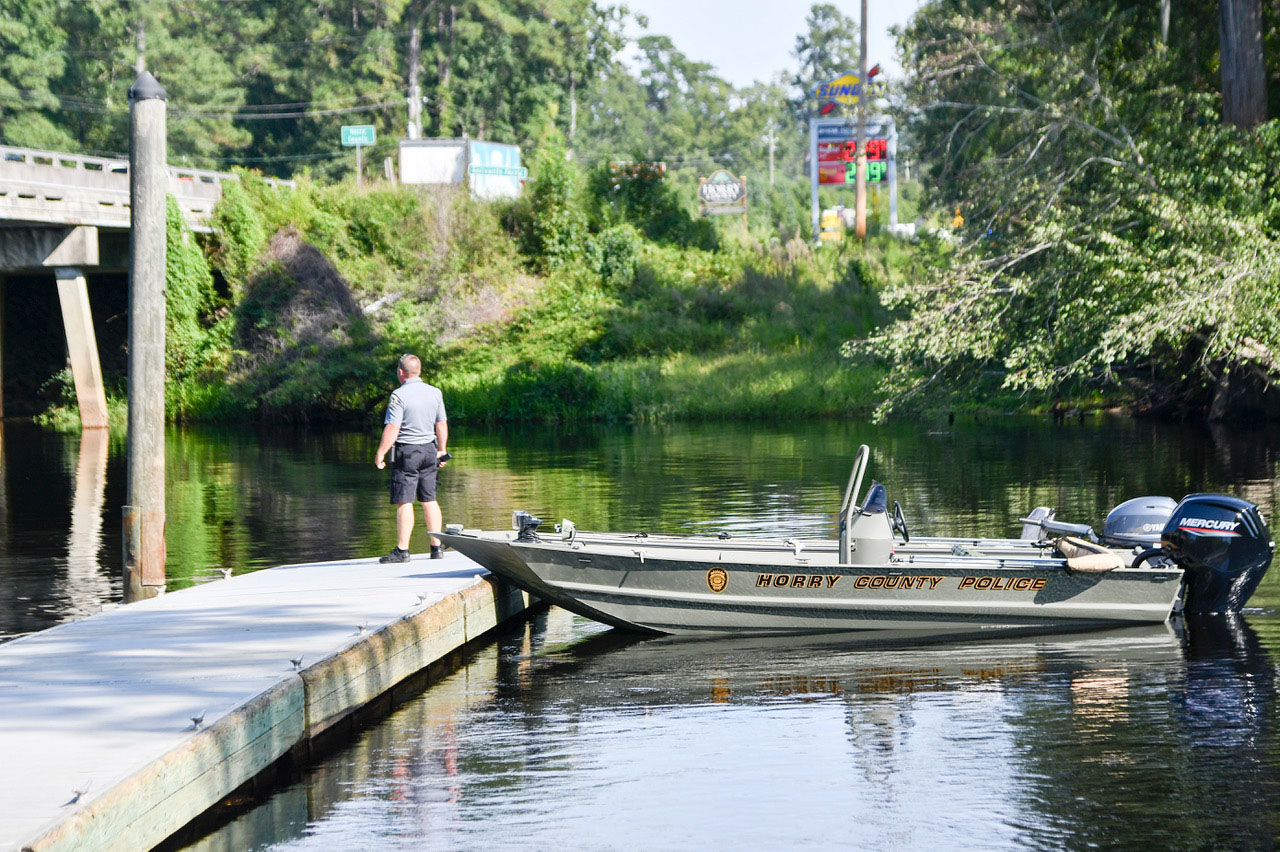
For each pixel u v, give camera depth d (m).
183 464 72.12
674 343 117.75
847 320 119.50
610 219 141.00
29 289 124.81
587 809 19.03
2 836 14.80
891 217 169.50
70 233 99.50
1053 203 76.00
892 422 95.31
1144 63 79.56
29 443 86.56
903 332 74.12
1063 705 24.03
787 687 25.70
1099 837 17.73
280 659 22.91
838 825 18.25
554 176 134.00
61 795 16.17
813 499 52.50
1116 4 84.38
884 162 168.38
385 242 127.69
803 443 79.75
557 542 31.08
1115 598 29.69
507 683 26.53
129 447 32.09
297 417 106.69
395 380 107.38
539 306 122.44
